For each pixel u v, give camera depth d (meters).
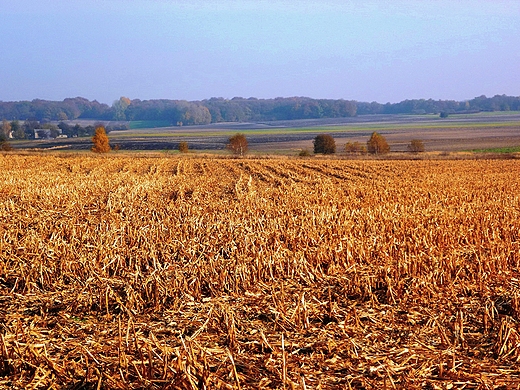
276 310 8.40
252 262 10.36
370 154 83.31
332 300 9.13
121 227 13.84
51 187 26.06
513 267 10.77
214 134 197.75
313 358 6.87
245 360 6.83
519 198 21.16
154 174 38.25
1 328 8.07
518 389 6.10
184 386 5.91
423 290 9.38
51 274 10.27
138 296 9.07
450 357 6.90
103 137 81.50
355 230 13.44
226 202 20.53
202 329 7.70
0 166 45.47
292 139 159.12
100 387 6.13
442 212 16.27
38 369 6.42
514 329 7.46
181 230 13.52
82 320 8.54
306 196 22.59
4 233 13.59
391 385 6.09
